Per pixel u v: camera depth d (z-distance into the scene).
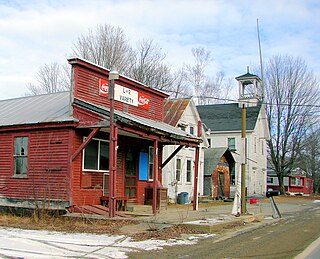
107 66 37.53
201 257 9.14
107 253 9.38
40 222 14.80
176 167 29.50
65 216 15.38
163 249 10.06
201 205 26.22
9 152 18.14
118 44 39.03
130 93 20.00
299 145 49.47
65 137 16.48
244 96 48.81
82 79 17.20
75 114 16.56
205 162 36.00
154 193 16.56
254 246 10.76
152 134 16.81
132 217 15.53
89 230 12.91
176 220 14.88
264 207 26.20
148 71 40.84
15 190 17.64
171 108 30.73
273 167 59.06
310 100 47.66
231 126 45.94
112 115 15.01
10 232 12.32
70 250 9.62
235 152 41.59
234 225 15.08
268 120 49.88
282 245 11.05
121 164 19.53
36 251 9.33
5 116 19.70
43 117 17.59
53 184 16.55
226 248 10.35
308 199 41.88
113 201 14.81
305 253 9.89
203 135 34.09
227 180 38.66
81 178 16.73
